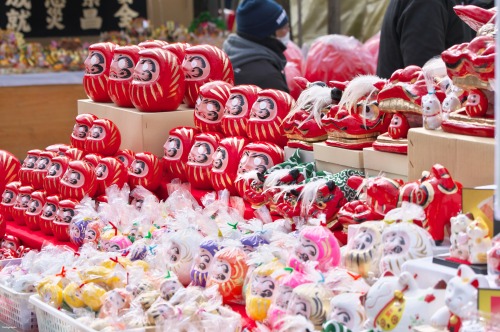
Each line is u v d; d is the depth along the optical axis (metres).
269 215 3.48
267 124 3.87
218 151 3.96
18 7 10.58
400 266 2.48
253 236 3.12
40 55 9.95
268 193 3.48
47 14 10.68
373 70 6.99
